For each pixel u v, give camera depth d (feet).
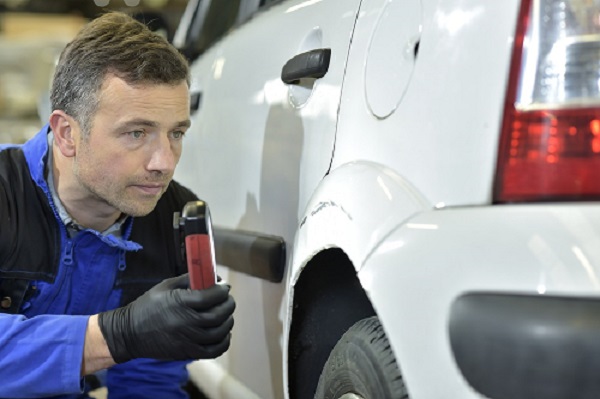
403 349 3.48
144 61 4.56
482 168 3.42
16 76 21.72
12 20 27.45
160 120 4.64
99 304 5.37
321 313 4.98
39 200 5.07
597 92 3.27
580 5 3.31
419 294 3.42
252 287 5.92
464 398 3.24
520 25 3.40
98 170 4.71
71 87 4.66
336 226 4.14
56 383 4.60
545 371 3.05
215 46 7.58
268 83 5.83
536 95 3.34
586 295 3.03
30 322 4.65
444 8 3.84
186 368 7.04
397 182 3.84
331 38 5.02
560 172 3.28
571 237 3.11
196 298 4.41
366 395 4.05
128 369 6.21
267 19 6.36
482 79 3.50
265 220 5.69
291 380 5.16
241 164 6.18
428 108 3.76
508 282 3.16
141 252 5.48
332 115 4.77
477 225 3.32
